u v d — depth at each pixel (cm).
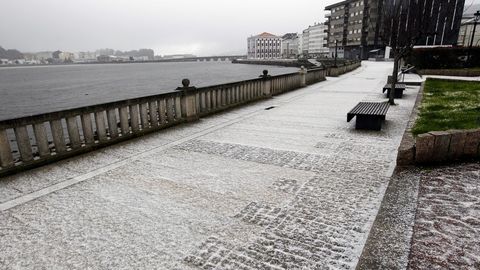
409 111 1100
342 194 468
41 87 6619
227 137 811
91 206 446
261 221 398
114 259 332
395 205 423
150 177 550
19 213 429
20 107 3728
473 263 299
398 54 1215
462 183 477
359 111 857
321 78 2422
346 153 661
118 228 389
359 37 9269
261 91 1452
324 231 373
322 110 1166
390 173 545
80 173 571
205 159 641
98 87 6225
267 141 768
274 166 595
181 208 436
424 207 409
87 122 690
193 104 998
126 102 777
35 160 602
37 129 598
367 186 495
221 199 461
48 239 369
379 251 326
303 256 329
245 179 534
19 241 366
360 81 2330
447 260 304
